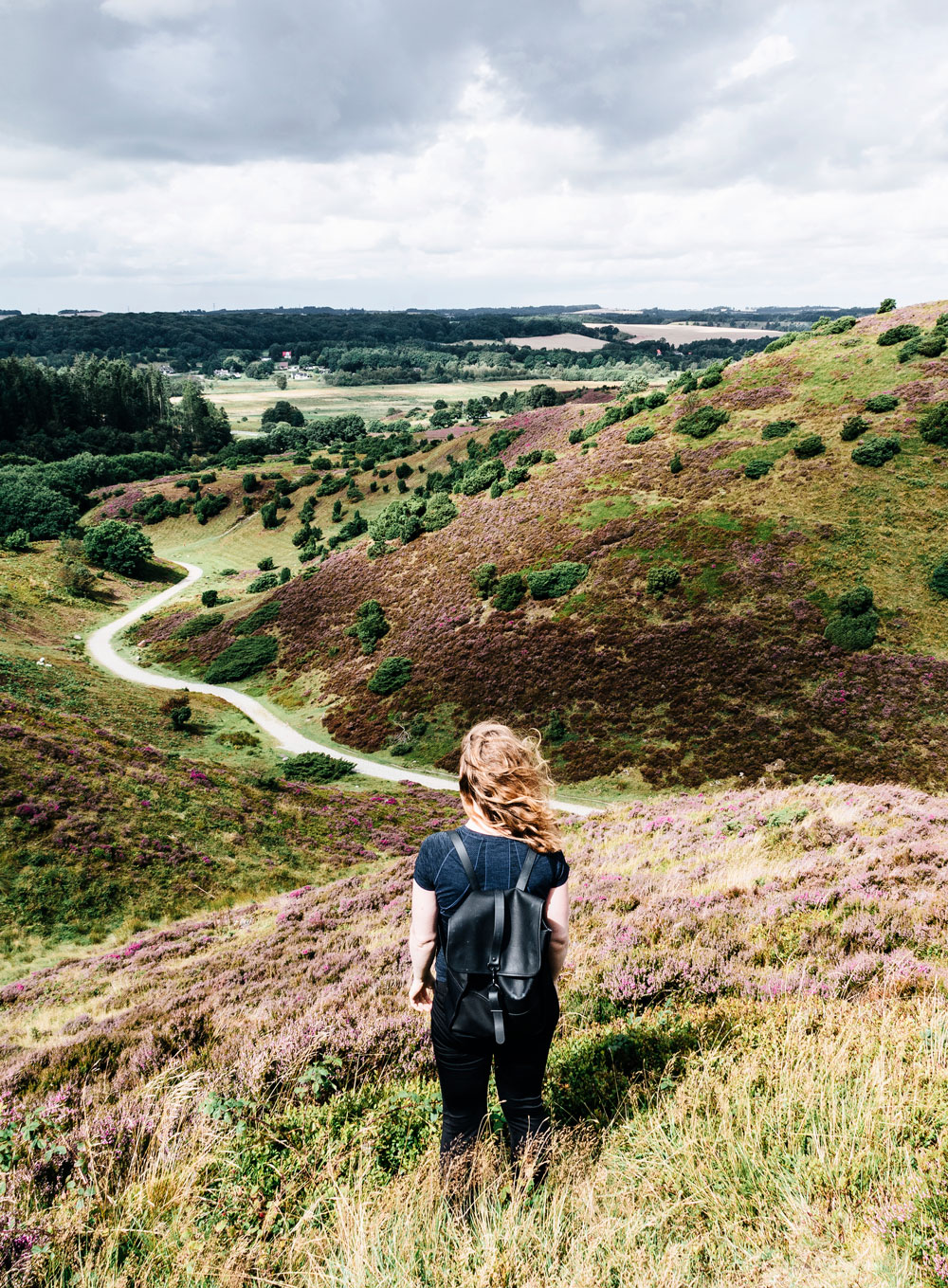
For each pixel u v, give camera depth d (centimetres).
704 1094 319
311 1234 248
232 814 3312
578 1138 299
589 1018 482
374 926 1312
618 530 6066
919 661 4278
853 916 631
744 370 8112
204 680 6962
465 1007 250
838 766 3841
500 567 6344
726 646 4731
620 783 4141
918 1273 192
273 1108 380
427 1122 347
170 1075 445
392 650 6184
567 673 4994
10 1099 629
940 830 991
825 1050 335
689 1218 245
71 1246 251
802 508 5541
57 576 9581
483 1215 248
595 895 927
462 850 259
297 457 15738
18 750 3131
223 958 1358
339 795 4109
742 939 618
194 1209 272
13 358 17875
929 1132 260
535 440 11900
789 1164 259
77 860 2612
